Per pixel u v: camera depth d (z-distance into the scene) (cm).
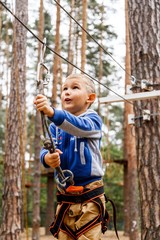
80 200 218
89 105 231
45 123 194
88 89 228
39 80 200
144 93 539
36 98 193
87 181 219
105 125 2114
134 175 1356
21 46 914
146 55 611
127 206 1628
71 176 211
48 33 1938
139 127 604
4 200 906
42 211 2416
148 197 586
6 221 897
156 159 589
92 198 218
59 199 225
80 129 207
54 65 1491
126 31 1479
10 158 911
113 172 1967
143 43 615
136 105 608
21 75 911
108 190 2056
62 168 221
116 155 2303
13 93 914
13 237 886
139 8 627
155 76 600
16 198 901
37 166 1178
